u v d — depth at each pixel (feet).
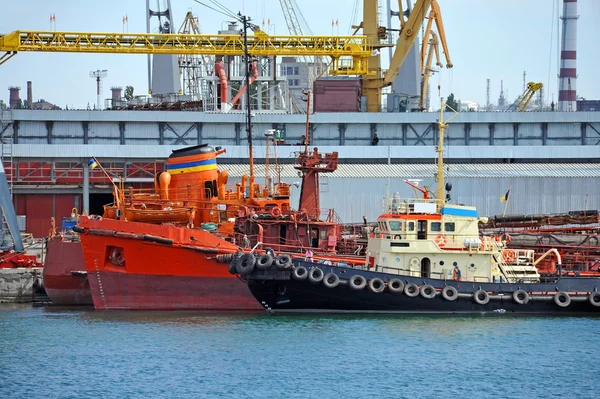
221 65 356.18
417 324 199.11
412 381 163.22
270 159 325.21
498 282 205.26
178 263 207.92
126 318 206.28
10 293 245.04
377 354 177.68
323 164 242.99
